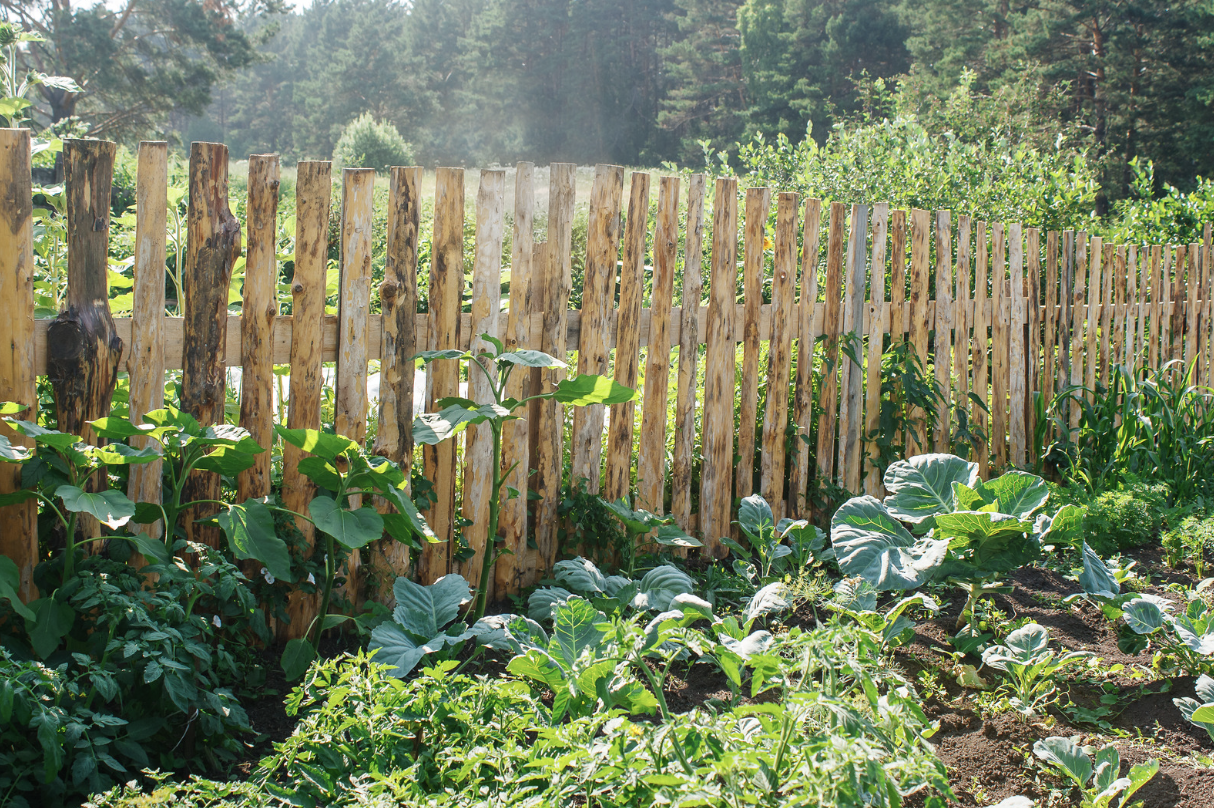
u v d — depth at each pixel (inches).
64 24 1061.8
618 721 80.4
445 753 90.6
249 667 119.1
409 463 141.1
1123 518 200.7
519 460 153.9
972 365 228.1
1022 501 144.9
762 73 1626.5
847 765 69.1
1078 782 98.6
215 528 126.6
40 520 116.6
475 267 143.9
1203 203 354.6
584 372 159.5
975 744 112.5
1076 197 333.7
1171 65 1156.5
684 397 172.7
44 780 83.8
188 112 1236.5
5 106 148.6
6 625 107.8
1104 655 139.9
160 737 101.6
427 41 2432.3
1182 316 299.1
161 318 119.2
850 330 197.9
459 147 2175.2
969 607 140.9
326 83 2326.5
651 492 171.8
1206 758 107.3
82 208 111.7
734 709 88.4
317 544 134.6
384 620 128.7
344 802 85.4
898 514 150.2
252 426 127.5
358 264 132.0
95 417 115.5
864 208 196.1
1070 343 259.1
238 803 83.4
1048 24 1190.9
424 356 129.1
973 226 307.0
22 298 109.3
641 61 2117.4
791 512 195.6
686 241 168.7
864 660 94.5
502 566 155.0
